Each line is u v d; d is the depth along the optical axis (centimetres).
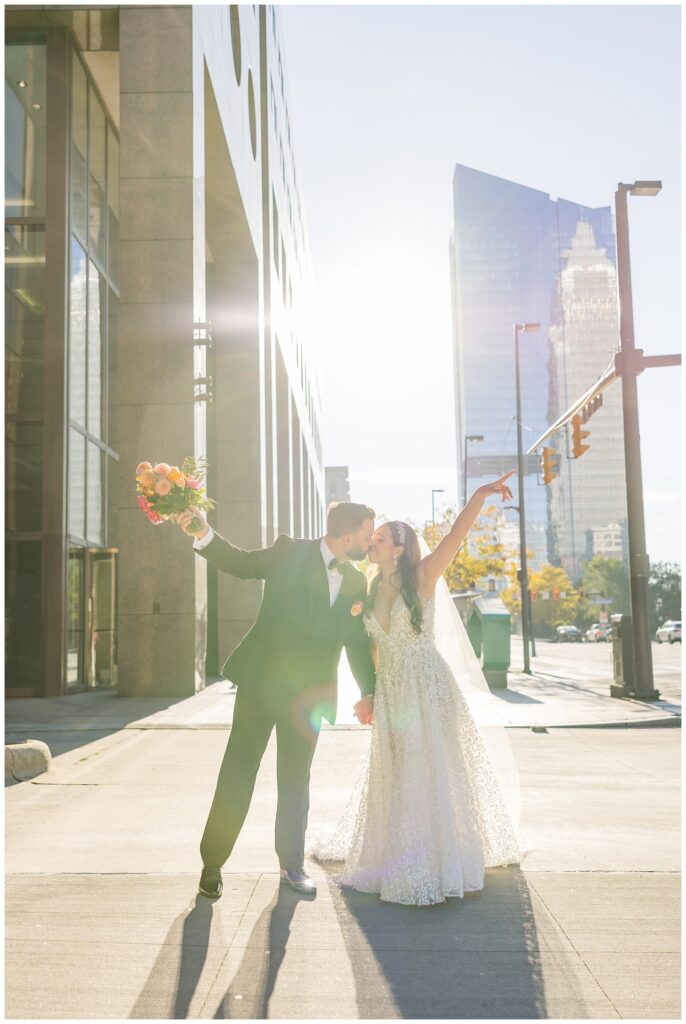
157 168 1686
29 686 1645
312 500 6194
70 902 405
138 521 1619
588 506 15488
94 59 1856
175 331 1664
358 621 438
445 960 335
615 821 580
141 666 1597
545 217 19625
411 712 421
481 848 425
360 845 429
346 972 324
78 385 1798
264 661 425
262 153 3100
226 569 438
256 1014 291
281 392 3741
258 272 2623
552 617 9875
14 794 690
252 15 2884
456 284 19988
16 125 1738
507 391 18725
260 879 441
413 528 454
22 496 1680
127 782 744
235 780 420
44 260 1720
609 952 342
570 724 1192
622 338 1558
